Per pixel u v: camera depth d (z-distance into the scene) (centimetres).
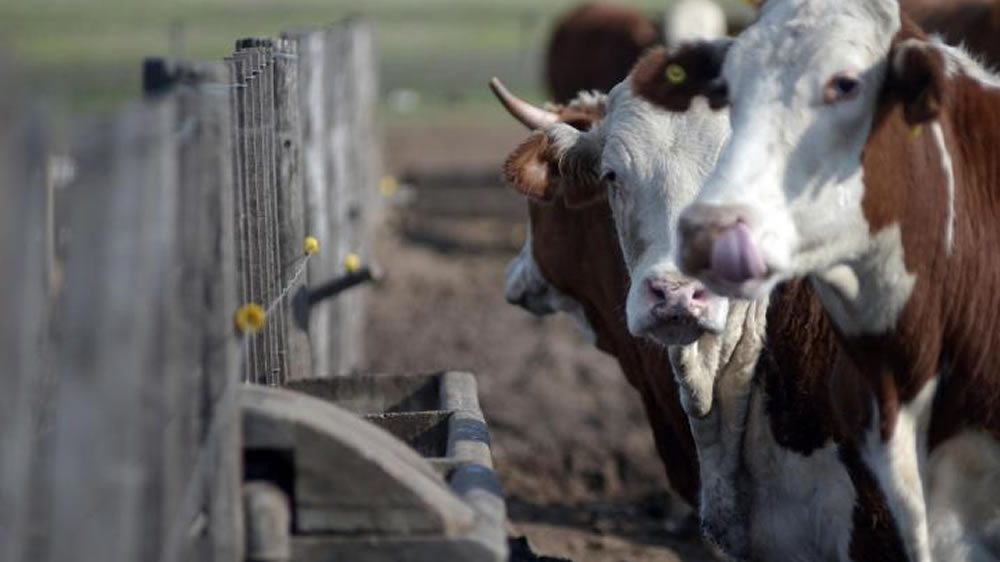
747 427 1142
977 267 946
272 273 1241
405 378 1205
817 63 853
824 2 873
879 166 872
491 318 2628
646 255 1092
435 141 4588
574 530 1652
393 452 884
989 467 968
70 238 731
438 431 1099
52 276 988
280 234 1292
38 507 782
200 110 816
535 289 1469
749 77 864
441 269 3034
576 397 2155
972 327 948
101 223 694
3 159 666
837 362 1020
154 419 738
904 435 952
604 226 1308
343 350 1955
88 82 4719
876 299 916
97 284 691
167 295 753
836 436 1087
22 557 712
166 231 751
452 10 10775
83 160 700
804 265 866
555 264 1405
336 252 1883
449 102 5591
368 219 2759
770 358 1120
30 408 761
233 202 977
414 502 838
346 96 2220
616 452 1942
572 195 1207
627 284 1290
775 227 834
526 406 2112
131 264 701
